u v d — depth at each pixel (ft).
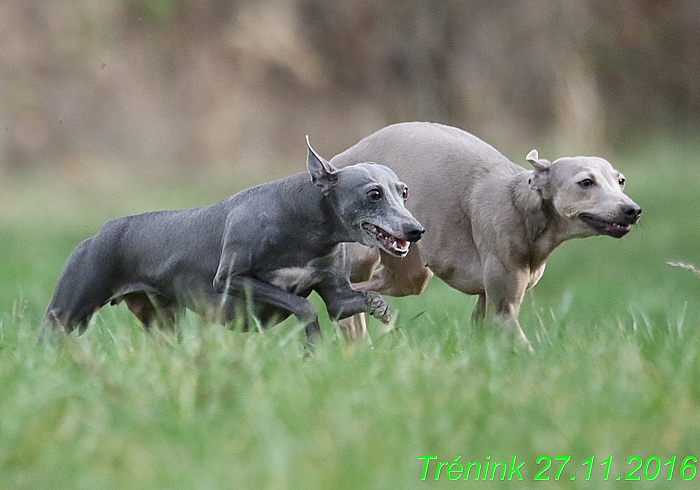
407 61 163.94
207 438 23.79
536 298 69.00
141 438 24.04
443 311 51.03
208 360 28.09
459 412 25.66
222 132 154.30
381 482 22.27
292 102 160.66
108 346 33.30
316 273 36.60
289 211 35.91
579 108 165.89
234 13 161.79
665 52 182.70
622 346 32.17
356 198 34.83
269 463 22.18
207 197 125.39
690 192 105.50
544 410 25.89
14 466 22.84
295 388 27.12
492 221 38.99
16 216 112.88
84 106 150.92
